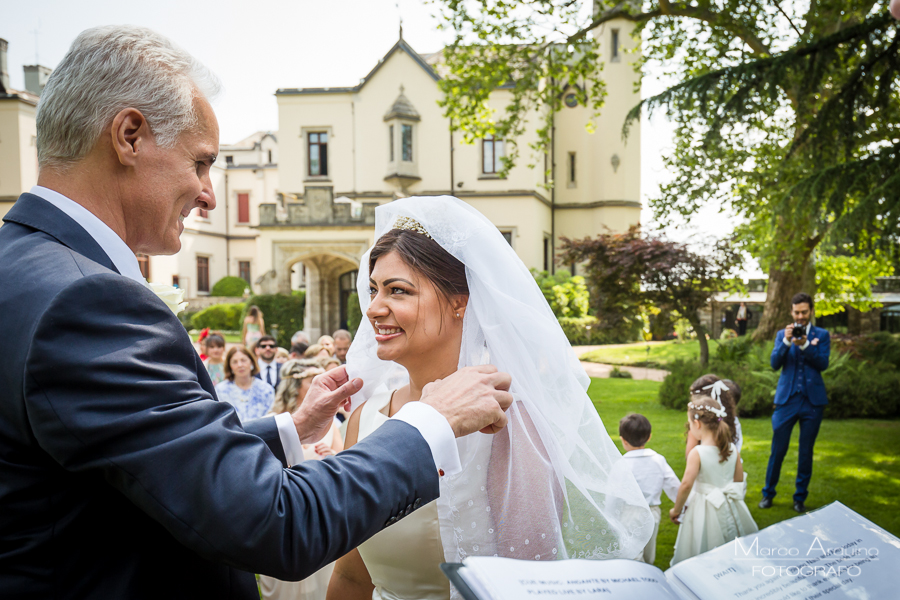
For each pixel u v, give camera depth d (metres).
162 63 0.97
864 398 8.12
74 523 0.81
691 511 3.39
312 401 1.49
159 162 0.96
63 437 0.74
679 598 0.93
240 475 0.78
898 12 1.23
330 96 22.53
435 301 1.38
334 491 0.83
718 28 11.23
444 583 1.41
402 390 1.62
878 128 7.97
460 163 22.11
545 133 12.51
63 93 0.92
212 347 5.92
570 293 20.36
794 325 4.80
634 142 23.98
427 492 0.92
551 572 0.86
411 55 22.09
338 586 1.68
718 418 3.42
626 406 9.14
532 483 1.32
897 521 4.37
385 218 1.58
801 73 8.03
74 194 0.94
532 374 1.37
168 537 0.89
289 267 19.23
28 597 0.79
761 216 9.77
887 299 19.72
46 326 0.75
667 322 11.47
